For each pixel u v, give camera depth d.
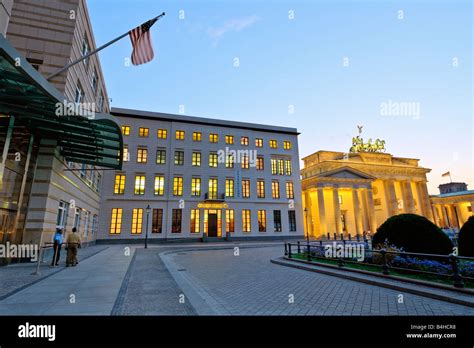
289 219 40.81
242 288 8.53
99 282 8.56
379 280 8.86
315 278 10.17
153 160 35.22
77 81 16.17
